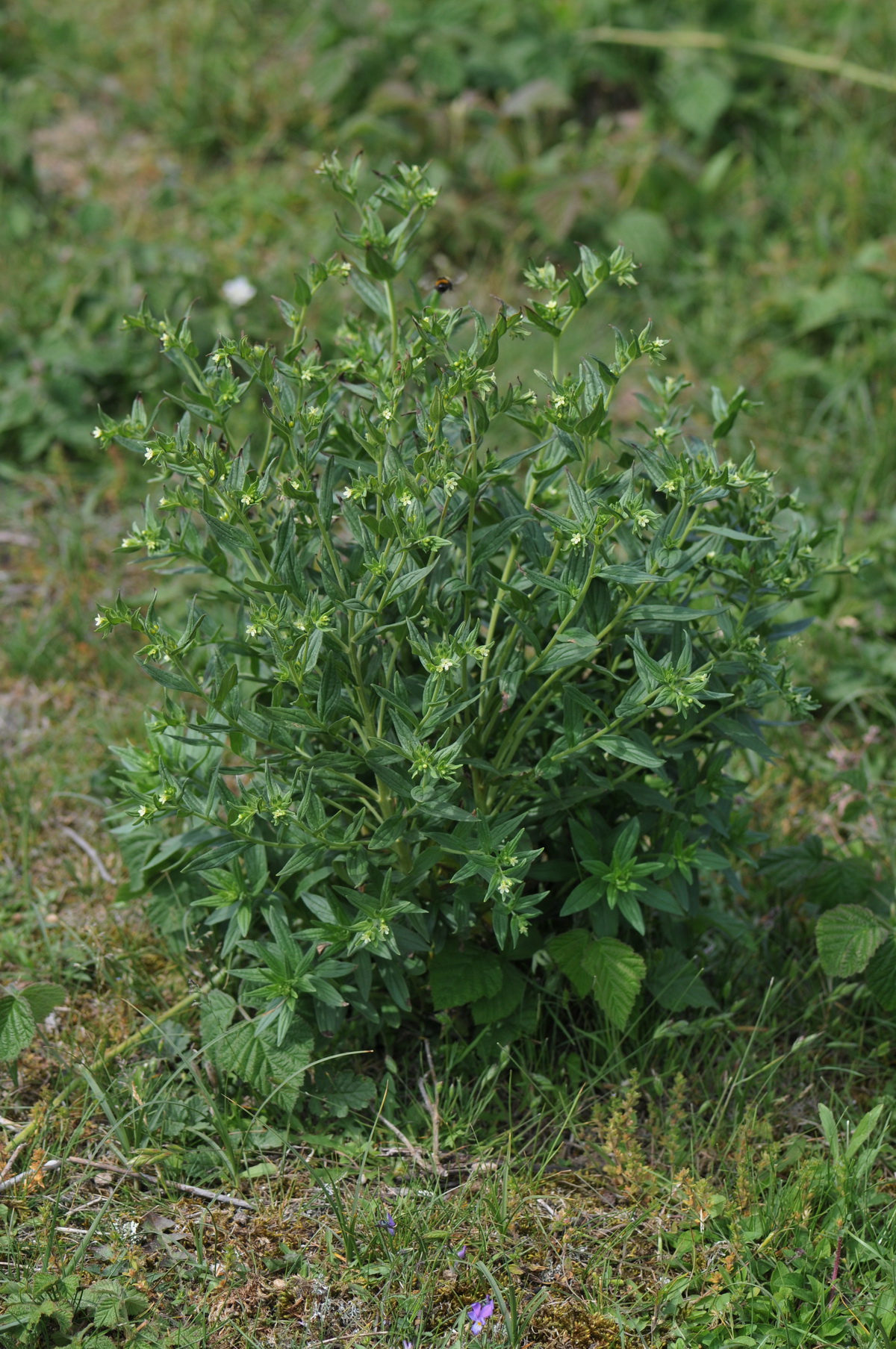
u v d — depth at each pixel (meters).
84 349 4.29
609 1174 2.40
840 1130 2.54
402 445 2.31
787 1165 2.42
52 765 3.27
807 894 2.84
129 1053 2.56
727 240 5.12
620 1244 2.30
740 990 2.77
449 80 5.49
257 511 2.40
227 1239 2.27
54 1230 2.21
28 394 4.18
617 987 2.38
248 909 2.36
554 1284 2.22
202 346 4.30
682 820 2.46
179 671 2.14
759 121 5.70
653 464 2.13
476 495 2.13
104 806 3.03
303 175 5.31
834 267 4.75
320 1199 2.34
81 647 3.57
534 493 2.28
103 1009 2.70
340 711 2.36
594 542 2.09
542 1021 2.63
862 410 4.33
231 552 2.29
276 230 5.01
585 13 5.85
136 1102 2.42
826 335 4.66
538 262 4.95
